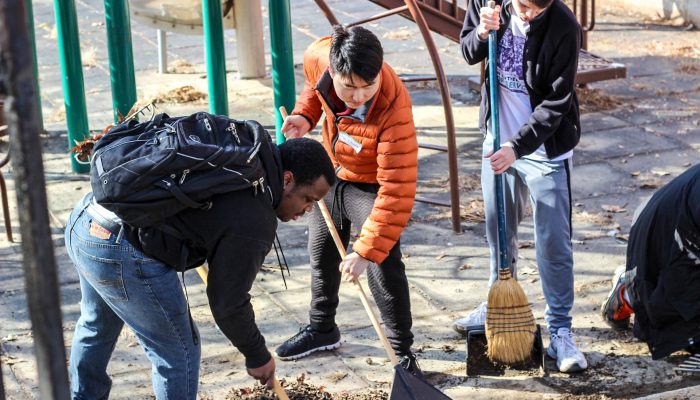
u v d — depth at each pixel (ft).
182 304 9.99
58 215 19.03
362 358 14.03
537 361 13.71
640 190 20.24
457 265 17.03
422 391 11.75
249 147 9.37
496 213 13.78
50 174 21.12
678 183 13.44
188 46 31.63
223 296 9.43
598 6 35.63
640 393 13.03
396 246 12.66
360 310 15.47
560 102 12.20
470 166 21.70
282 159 9.84
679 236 12.96
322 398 12.84
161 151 8.98
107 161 9.13
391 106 11.32
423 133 23.73
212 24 20.79
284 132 12.69
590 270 16.75
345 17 35.12
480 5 13.28
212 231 9.20
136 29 33.71
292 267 17.02
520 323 13.39
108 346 11.06
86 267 9.88
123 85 20.76
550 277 13.50
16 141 4.22
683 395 12.11
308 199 9.98
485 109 13.48
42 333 4.41
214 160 9.03
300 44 31.81
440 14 22.20
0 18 4.07
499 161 12.29
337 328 14.26
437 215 19.16
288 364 13.87
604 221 18.74
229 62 29.94
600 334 14.61
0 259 17.11
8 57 4.12
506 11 12.71
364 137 11.61
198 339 10.45
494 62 12.69
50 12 35.47
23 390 13.03
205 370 13.69
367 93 10.96
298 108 12.80
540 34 12.24
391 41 32.12
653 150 22.41
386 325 13.14
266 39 32.40
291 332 14.79
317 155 9.84
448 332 14.74
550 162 12.97
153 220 9.16
